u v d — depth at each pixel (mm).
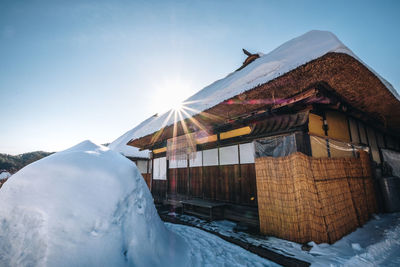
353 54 2979
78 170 2617
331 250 3293
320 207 3682
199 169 7191
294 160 3895
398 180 6449
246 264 3039
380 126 7477
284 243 3676
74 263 1918
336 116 5680
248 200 5348
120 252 2234
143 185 3178
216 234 4418
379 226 4609
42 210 2182
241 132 5797
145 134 8031
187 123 6246
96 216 2301
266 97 4211
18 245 2006
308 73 3346
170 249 2982
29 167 2672
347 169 4891
